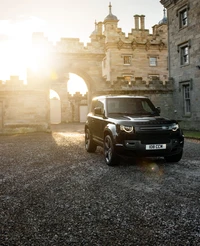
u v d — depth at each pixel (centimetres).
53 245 275
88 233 302
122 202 404
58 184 514
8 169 662
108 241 282
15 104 1934
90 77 2727
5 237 294
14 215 360
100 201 410
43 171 634
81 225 324
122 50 3250
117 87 2175
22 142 1284
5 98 1922
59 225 325
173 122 657
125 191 459
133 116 704
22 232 307
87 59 2734
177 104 2161
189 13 1927
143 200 410
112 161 658
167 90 2200
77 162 741
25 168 671
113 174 584
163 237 288
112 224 325
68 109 4084
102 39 3050
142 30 3319
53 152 944
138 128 618
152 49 3328
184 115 2048
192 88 1934
